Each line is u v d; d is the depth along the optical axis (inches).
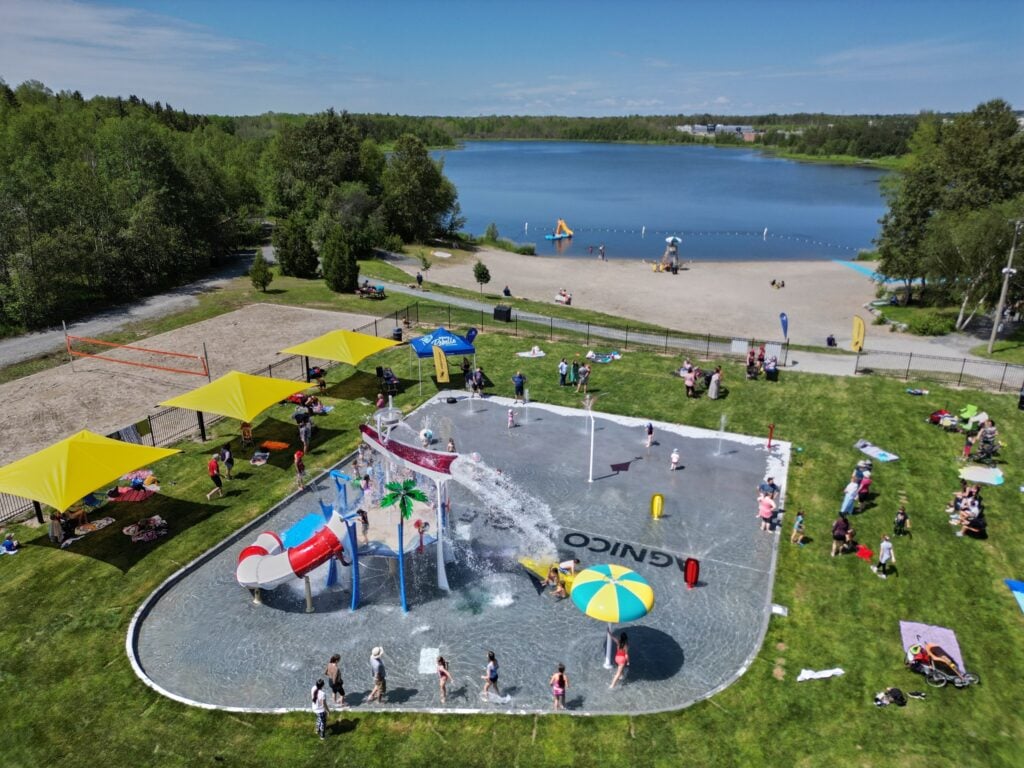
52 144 2682.1
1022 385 1428.4
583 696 693.9
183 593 856.3
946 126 2556.6
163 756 628.7
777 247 3983.8
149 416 1302.9
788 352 1715.1
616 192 6815.9
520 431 1295.5
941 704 681.6
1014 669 727.1
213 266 2997.0
